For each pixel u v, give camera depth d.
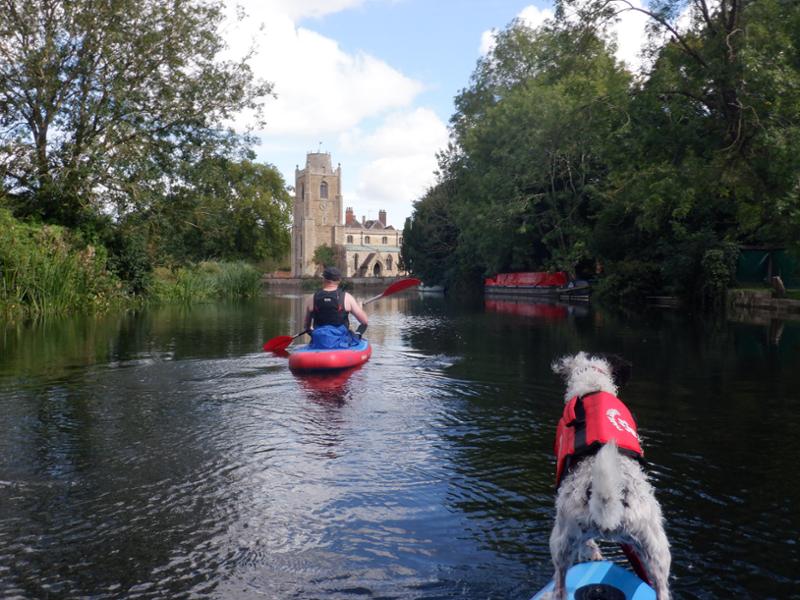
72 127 22.92
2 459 5.72
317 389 8.85
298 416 7.32
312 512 4.57
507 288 43.94
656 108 20.02
